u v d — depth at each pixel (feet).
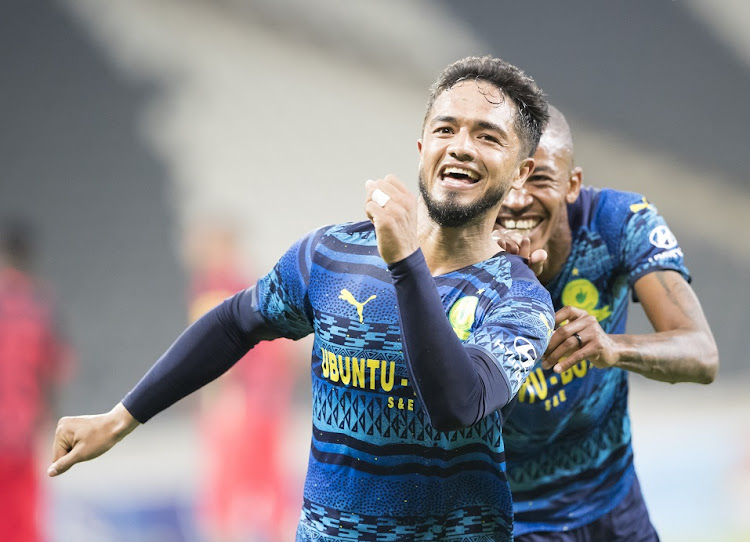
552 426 36.06
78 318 152.97
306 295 27.81
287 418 115.75
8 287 77.77
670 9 224.94
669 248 35.37
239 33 181.37
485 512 26.86
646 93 218.38
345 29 189.88
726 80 224.33
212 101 177.37
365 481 26.30
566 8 215.72
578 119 212.84
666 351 32.19
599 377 35.88
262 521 82.79
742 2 229.04
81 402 143.54
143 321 155.74
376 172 183.52
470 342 24.45
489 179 25.96
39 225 162.20
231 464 82.02
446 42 199.72
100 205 165.89
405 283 22.68
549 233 34.99
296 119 181.68
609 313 36.76
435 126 26.20
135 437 111.65
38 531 76.38
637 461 88.63
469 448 26.20
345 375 26.48
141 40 176.14
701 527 87.10
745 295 198.18
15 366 75.51
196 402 107.55
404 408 25.88
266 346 83.35
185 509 82.53
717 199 213.66
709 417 128.77
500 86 26.50
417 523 26.37
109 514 79.30
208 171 173.37
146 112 173.47
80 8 173.78
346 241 27.58
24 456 75.05
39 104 169.17
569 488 37.22
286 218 173.99
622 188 209.87
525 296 25.85
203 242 83.97
